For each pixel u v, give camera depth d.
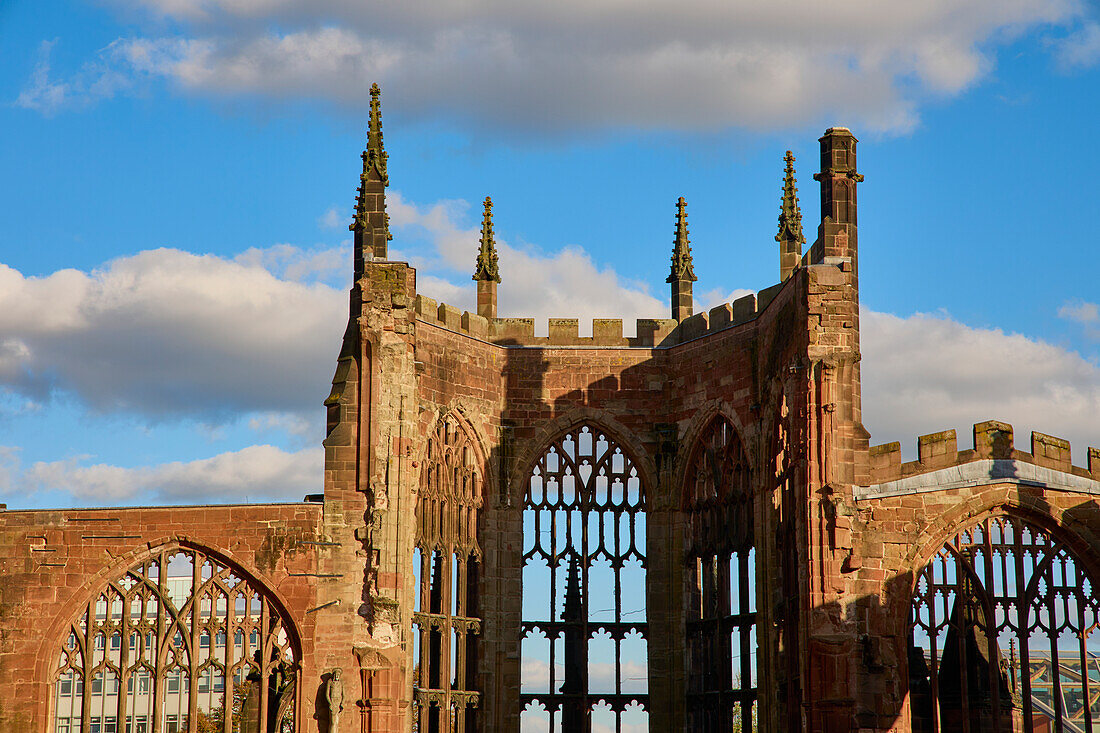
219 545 101.12
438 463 109.69
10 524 101.44
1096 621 95.81
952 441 97.44
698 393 114.69
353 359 103.44
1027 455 98.19
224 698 99.44
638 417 116.62
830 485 94.38
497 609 112.38
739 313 112.25
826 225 98.88
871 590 93.62
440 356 111.19
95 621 100.94
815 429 95.19
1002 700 104.50
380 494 101.19
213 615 100.88
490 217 119.56
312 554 100.81
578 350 117.19
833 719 91.69
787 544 99.81
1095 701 140.12
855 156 100.44
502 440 115.38
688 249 120.31
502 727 110.75
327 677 99.19
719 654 109.69
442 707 106.12
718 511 112.69
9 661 99.81
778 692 101.69
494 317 118.00
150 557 101.31
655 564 114.50
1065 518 96.56
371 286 103.75
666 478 115.38
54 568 101.06
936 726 93.44
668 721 112.25
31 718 99.06
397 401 103.25
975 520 95.94
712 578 112.75
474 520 112.94
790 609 98.81
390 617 99.88
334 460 101.81
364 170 106.88
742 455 110.69
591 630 114.19
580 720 112.69
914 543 94.88
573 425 116.25
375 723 98.56
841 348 96.31
